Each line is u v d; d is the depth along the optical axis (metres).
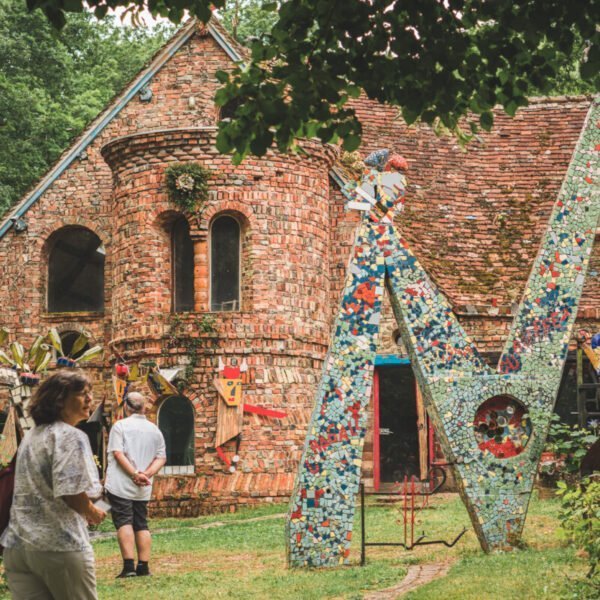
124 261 24.05
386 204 13.55
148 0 10.38
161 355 23.28
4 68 37.44
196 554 14.83
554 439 13.43
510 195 26.06
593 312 23.02
